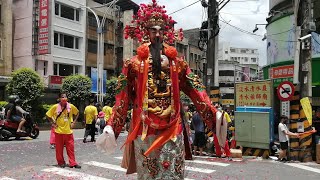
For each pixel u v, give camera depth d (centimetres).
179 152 355
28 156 1076
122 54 3819
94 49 3550
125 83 366
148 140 353
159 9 380
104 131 354
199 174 852
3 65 2738
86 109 1531
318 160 1070
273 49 1998
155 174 348
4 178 741
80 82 2833
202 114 385
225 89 5969
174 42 394
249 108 1262
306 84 1140
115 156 1098
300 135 1117
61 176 771
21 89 2353
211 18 1526
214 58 1543
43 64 2978
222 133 374
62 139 870
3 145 1350
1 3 2723
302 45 1142
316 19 1702
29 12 2842
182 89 393
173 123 353
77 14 3334
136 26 385
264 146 1199
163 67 360
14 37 2916
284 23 1870
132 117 375
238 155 1144
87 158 1051
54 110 862
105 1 3650
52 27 3027
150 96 356
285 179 823
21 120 1588
